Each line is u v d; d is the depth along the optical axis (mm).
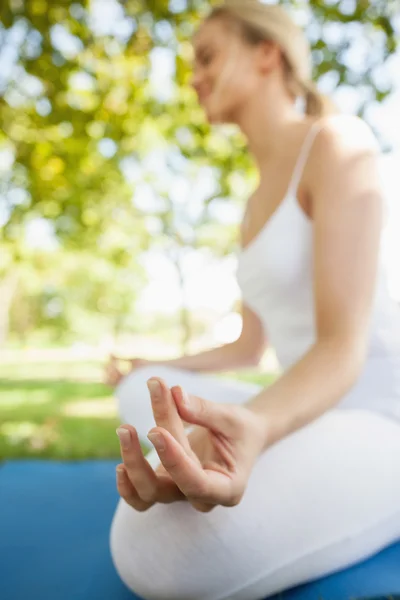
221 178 6348
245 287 1333
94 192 6703
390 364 1188
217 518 954
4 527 1585
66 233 8508
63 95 4332
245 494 969
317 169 1139
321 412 918
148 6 3793
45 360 19109
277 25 1352
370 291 1017
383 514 1068
